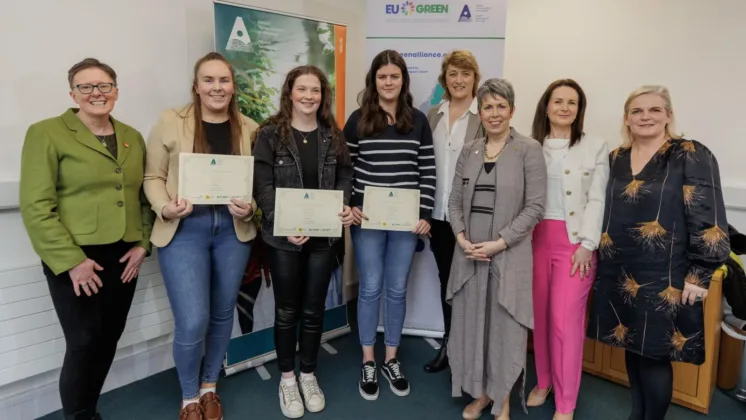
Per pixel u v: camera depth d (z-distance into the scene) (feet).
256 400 7.29
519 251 6.01
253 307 8.16
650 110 5.40
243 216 6.04
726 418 6.96
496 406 6.29
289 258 6.40
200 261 6.01
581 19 9.78
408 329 9.63
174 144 5.82
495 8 8.37
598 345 7.99
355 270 11.55
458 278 6.39
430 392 7.54
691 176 5.17
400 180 6.86
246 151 6.19
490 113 5.97
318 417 6.82
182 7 7.52
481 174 6.15
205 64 5.67
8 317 5.98
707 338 6.89
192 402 6.47
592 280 6.27
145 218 6.09
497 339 6.21
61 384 5.75
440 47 8.63
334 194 6.34
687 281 5.26
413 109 7.09
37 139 5.13
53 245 5.13
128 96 7.02
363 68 11.07
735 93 8.36
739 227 8.52
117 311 5.98
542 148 6.15
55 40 6.22
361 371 7.79
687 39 8.68
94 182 5.39
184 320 5.98
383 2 8.66
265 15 7.71
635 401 6.14
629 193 5.62
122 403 7.09
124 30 6.86
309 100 6.04
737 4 8.14
